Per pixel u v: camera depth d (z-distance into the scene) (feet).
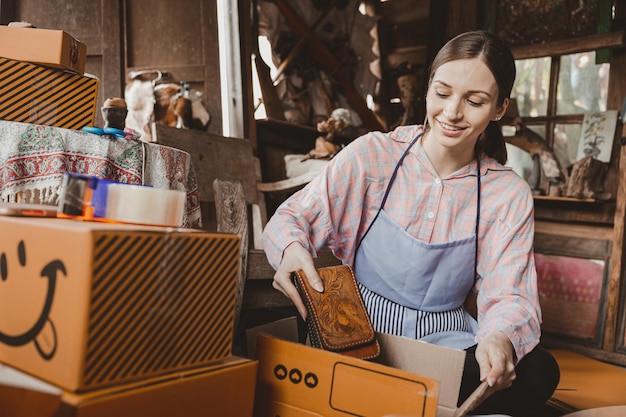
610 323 12.46
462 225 6.08
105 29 11.91
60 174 6.01
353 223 6.23
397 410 3.95
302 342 6.16
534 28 14.15
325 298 4.92
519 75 14.19
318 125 13.02
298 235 5.52
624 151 12.40
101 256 3.17
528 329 5.31
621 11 13.19
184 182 7.35
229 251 3.83
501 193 6.08
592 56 13.38
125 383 3.34
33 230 3.43
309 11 14.28
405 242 6.05
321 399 4.24
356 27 15.23
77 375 3.13
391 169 6.19
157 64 12.28
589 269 13.00
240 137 12.71
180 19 12.37
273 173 13.42
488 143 6.25
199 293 3.69
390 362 4.97
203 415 3.69
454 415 4.35
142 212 3.84
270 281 10.52
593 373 10.92
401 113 15.75
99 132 6.44
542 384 5.83
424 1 15.57
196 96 12.20
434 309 6.17
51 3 11.78
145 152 6.81
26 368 3.42
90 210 3.81
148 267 3.39
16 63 6.12
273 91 13.51
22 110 6.18
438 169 6.12
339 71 14.71
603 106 13.32
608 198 12.66
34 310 3.39
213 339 3.84
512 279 5.77
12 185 5.77
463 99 5.44
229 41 12.76
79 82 6.57
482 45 5.41
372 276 6.26
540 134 13.85
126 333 3.32
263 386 4.50
